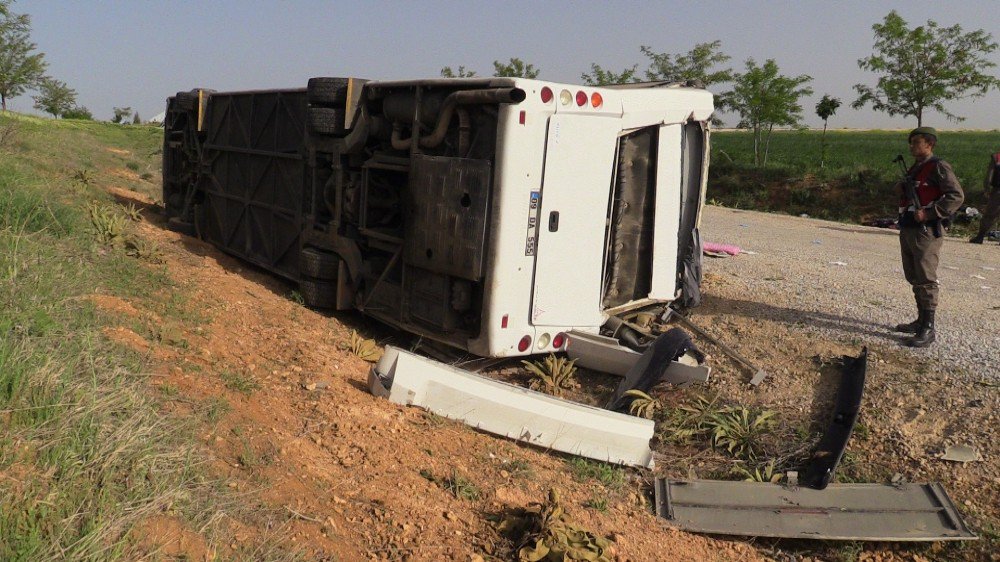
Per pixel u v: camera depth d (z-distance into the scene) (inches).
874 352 265.1
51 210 273.4
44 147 574.6
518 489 179.6
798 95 1217.4
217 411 165.2
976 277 426.6
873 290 362.6
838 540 185.3
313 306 316.2
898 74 1029.2
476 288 247.6
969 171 1131.3
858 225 729.0
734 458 221.1
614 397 245.6
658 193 286.0
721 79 1140.5
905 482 200.4
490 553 148.3
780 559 181.2
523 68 1049.5
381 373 215.6
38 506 108.9
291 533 134.1
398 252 275.6
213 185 422.3
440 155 255.0
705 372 246.4
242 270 374.9
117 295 228.5
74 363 148.9
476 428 214.4
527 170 236.1
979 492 193.2
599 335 261.7
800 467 213.0
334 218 310.0
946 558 179.8
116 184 588.7
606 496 194.5
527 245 241.6
